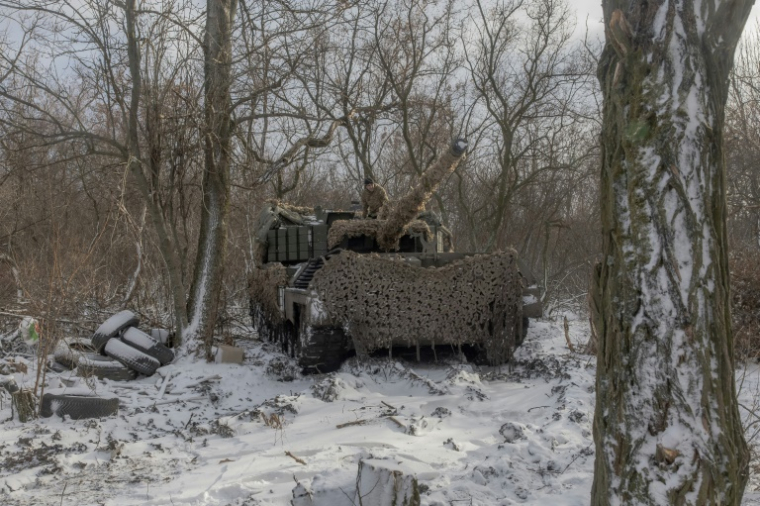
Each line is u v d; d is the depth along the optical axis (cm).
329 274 957
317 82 1391
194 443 629
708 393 278
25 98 1222
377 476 367
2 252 1268
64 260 1138
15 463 571
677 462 276
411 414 695
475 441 592
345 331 966
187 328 1137
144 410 805
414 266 977
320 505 399
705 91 288
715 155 290
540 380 891
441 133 1972
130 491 497
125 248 1628
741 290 1009
